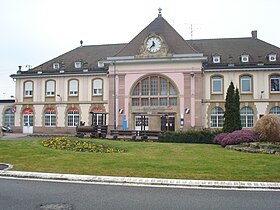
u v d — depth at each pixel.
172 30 38.00
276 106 35.47
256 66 35.62
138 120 36.81
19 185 8.43
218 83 36.50
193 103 35.28
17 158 12.61
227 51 39.62
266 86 35.69
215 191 7.83
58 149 15.44
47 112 40.75
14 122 41.59
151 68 36.53
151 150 15.98
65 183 8.72
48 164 11.30
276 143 17.20
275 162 11.98
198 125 34.94
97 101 39.03
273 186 8.25
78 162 11.73
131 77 36.97
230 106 23.48
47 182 8.84
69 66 41.88
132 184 8.62
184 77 35.69
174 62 36.00
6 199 6.95
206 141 23.28
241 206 6.46
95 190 7.88
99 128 26.62
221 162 11.96
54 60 43.81
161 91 36.53
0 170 10.23
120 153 14.62
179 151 15.64
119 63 37.16
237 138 18.42
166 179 8.88
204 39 43.00
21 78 41.81
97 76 39.38
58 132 39.91
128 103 36.75
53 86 40.75
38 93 41.09
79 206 6.41
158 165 11.11
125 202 6.74
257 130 19.25
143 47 36.62
